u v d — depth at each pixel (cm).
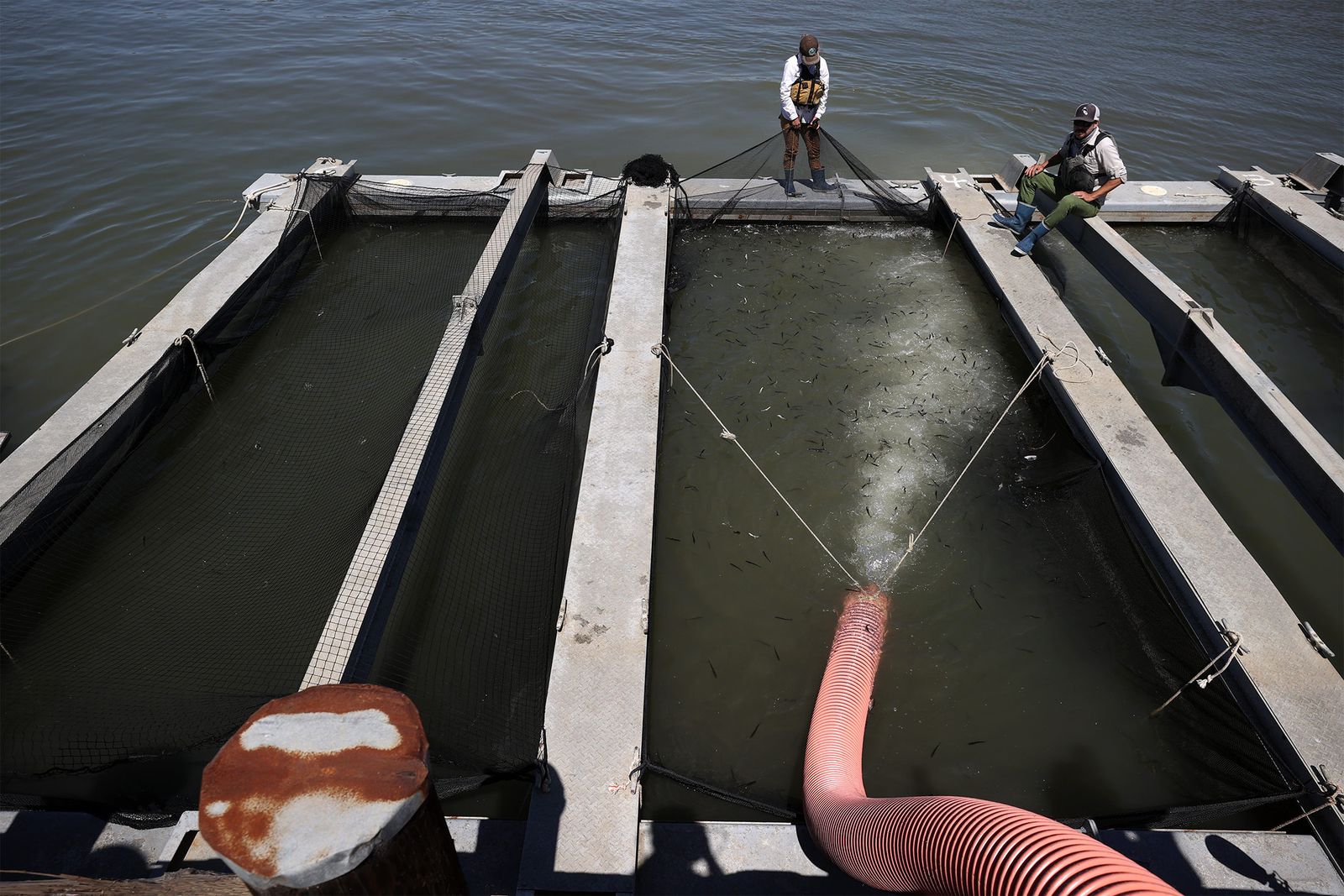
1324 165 1144
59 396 848
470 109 1568
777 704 572
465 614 625
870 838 353
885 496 727
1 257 1059
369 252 1125
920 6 2225
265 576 666
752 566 667
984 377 873
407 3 2123
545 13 2066
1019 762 539
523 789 505
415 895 149
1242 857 449
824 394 847
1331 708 503
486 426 828
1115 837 457
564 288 1070
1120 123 1584
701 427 802
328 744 137
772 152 1279
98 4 2059
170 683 582
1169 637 586
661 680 584
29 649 601
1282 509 741
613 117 1566
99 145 1365
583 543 600
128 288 1012
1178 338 818
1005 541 686
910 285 1038
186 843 429
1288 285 1077
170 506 723
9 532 613
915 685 582
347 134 1463
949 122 1580
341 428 819
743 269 1078
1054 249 1112
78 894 176
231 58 1739
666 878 442
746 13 2105
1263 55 1947
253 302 934
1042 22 2122
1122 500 666
